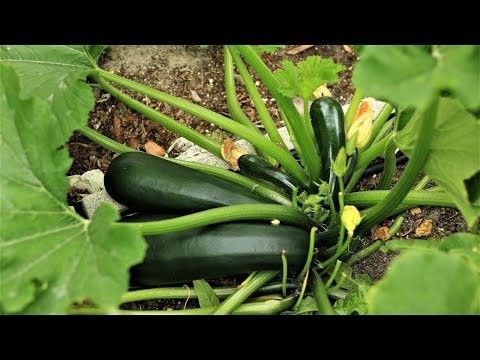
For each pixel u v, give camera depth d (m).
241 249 0.45
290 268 0.47
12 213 0.38
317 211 0.49
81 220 0.40
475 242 0.42
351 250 0.52
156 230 0.42
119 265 0.36
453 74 0.33
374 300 0.34
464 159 0.40
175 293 0.50
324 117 0.48
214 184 0.49
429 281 0.33
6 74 0.40
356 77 0.34
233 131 0.50
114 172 0.50
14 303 0.35
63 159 0.41
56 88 0.48
